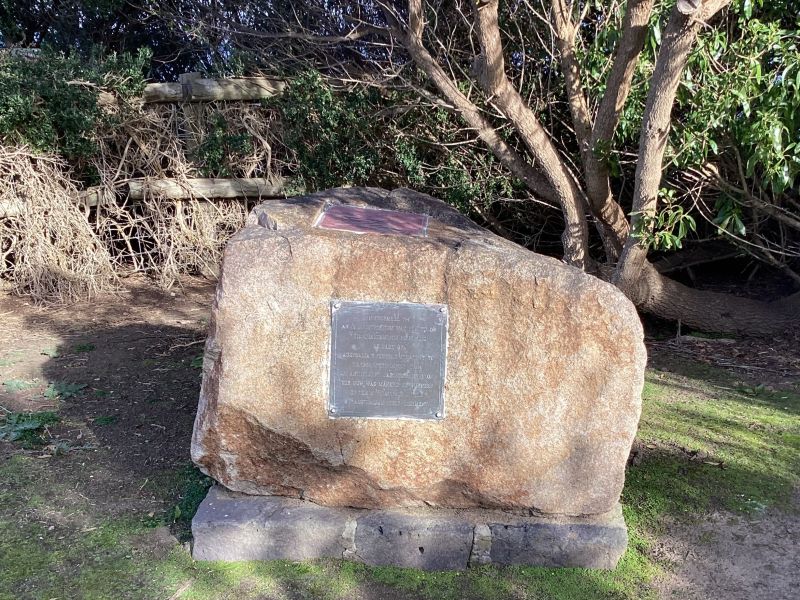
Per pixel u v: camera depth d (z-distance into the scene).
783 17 4.70
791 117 4.01
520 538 2.57
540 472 2.59
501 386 2.56
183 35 8.15
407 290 2.55
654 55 4.65
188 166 6.91
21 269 6.30
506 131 5.88
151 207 6.81
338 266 2.54
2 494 3.00
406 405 2.57
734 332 5.42
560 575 2.55
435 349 2.56
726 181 5.16
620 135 4.93
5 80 6.13
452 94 5.03
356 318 2.54
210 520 2.56
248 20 7.27
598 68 4.86
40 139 6.34
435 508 2.68
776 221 5.81
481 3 4.30
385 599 2.40
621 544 2.56
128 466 3.27
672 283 5.39
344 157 6.53
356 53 6.88
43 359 4.77
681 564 2.63
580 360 2.52
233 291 2.51
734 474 3.26
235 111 6.92
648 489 3.14
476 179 6.31
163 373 4.53
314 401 2.56
